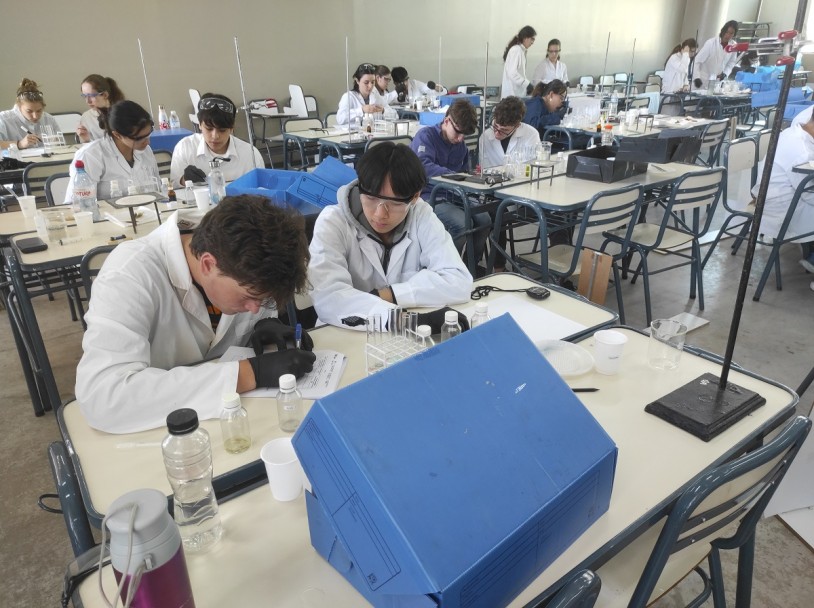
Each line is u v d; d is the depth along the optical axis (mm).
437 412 702
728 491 877
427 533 609
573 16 9344
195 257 1093
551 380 833
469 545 626
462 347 784
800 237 3137
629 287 3449
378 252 1891
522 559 698
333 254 1742
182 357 1372
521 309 1608
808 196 3203
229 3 6453
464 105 3488
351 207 1844
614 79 9570
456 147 3691
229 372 1150
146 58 6148
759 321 3010
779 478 1000
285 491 907
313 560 805
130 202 2504
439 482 648
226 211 983
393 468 635
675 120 5863
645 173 3324
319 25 7102
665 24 10781
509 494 688
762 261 3826
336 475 657
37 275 2457
